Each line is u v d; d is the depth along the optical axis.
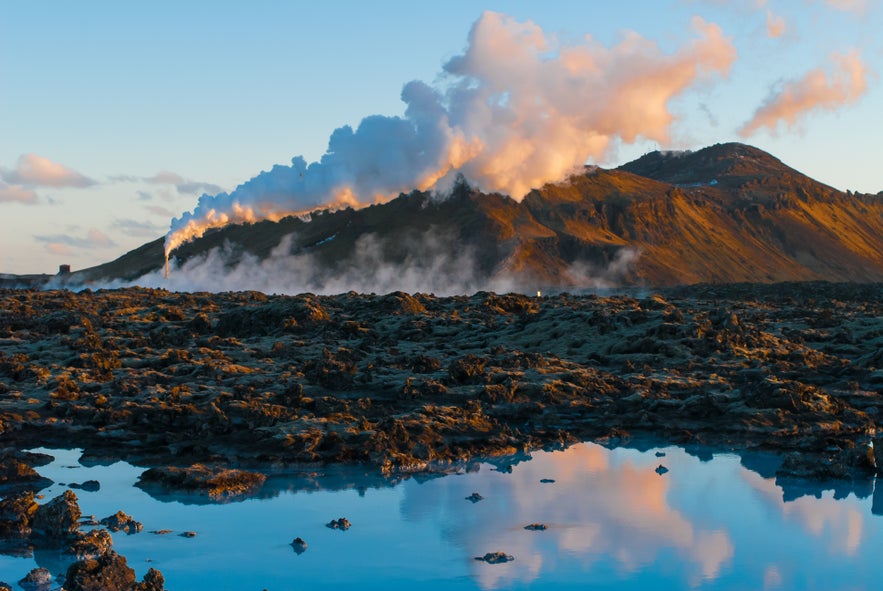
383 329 78.25
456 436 46.31
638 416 51.16
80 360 61.66
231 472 38.94
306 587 28.08
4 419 46.78
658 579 29.00
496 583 28.52
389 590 27.69
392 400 52.88
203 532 32.97
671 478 40.69
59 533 31.48
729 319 71.88
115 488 38.22
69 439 45.66
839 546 32.06
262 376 57.56
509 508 36.06
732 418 50.25
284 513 35.25
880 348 64.06
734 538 32.88
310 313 78.50
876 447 41.97
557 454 45.25
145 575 26.44
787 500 37.56
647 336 67.75
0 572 28.50
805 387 52.50
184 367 59.06
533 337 72.38
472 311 85.06
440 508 36.00
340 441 43.41
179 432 45.62
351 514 35.19
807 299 119.06
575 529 33.56
